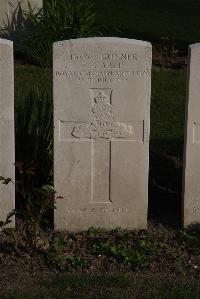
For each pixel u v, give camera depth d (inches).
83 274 108.5
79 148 120.3
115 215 123.7
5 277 107.8
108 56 116.6
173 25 280.5
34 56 219.9
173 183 142.4
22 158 131.6
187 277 109.0
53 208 118.0
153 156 154.6
